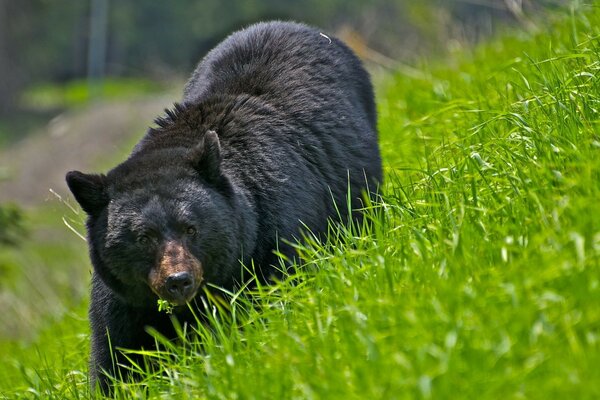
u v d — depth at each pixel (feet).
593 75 34.58
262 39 41.55
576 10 51.49
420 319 24.07
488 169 32.76
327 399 23.16
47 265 84.17
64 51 285.43
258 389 24.76
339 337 25.86
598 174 28.07
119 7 258.78
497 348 22.22
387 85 71.72
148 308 33.76
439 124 46.34
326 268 29.86
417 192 35.78
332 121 39.45
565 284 24.09
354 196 39.37
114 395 32.30
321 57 41.57
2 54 236.22
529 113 35.24
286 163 36.04
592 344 21.85
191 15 254.06
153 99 157.17
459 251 26.94
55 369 40.09
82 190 33.50
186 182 32.96
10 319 66.95
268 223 34.63
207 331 29.99
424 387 21.45
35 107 237.04
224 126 36.24
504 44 62.28
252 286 34.14
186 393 27.58
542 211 27.17
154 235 32.09
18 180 144.05
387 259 28.68
